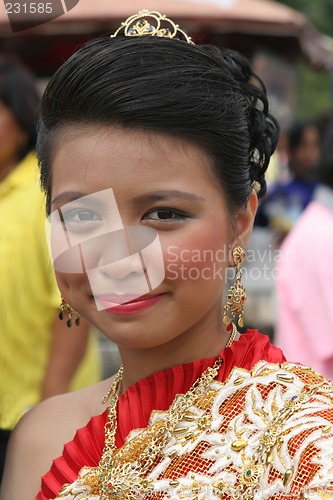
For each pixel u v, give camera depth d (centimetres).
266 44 536
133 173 129
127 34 144
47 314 263
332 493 116
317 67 623
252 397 131
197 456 129
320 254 270
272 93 564
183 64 132
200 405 135
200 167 132
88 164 130
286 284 276
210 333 143
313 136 485
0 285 255
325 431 122
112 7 436
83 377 296
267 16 480
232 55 156
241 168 139
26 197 263
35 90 280
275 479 121
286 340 277
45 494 144
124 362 149
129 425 142
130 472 133
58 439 158
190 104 129
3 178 276
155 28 145
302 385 131
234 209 140
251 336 144
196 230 132
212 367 140
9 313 257
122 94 128
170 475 129
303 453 121
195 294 133
